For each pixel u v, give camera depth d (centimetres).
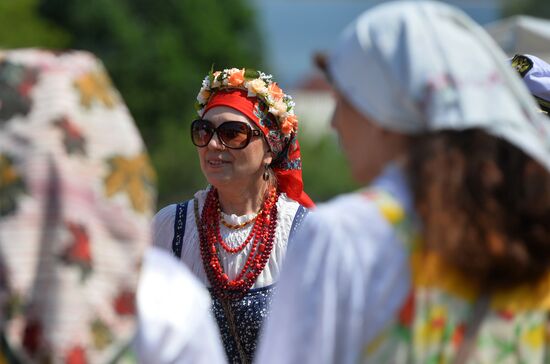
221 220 702
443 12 366
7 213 321
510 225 347
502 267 348
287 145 718
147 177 342
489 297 353
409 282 345
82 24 5694
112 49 5781
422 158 348
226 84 703
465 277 349
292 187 719
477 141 348
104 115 336
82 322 318
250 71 708
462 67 352
